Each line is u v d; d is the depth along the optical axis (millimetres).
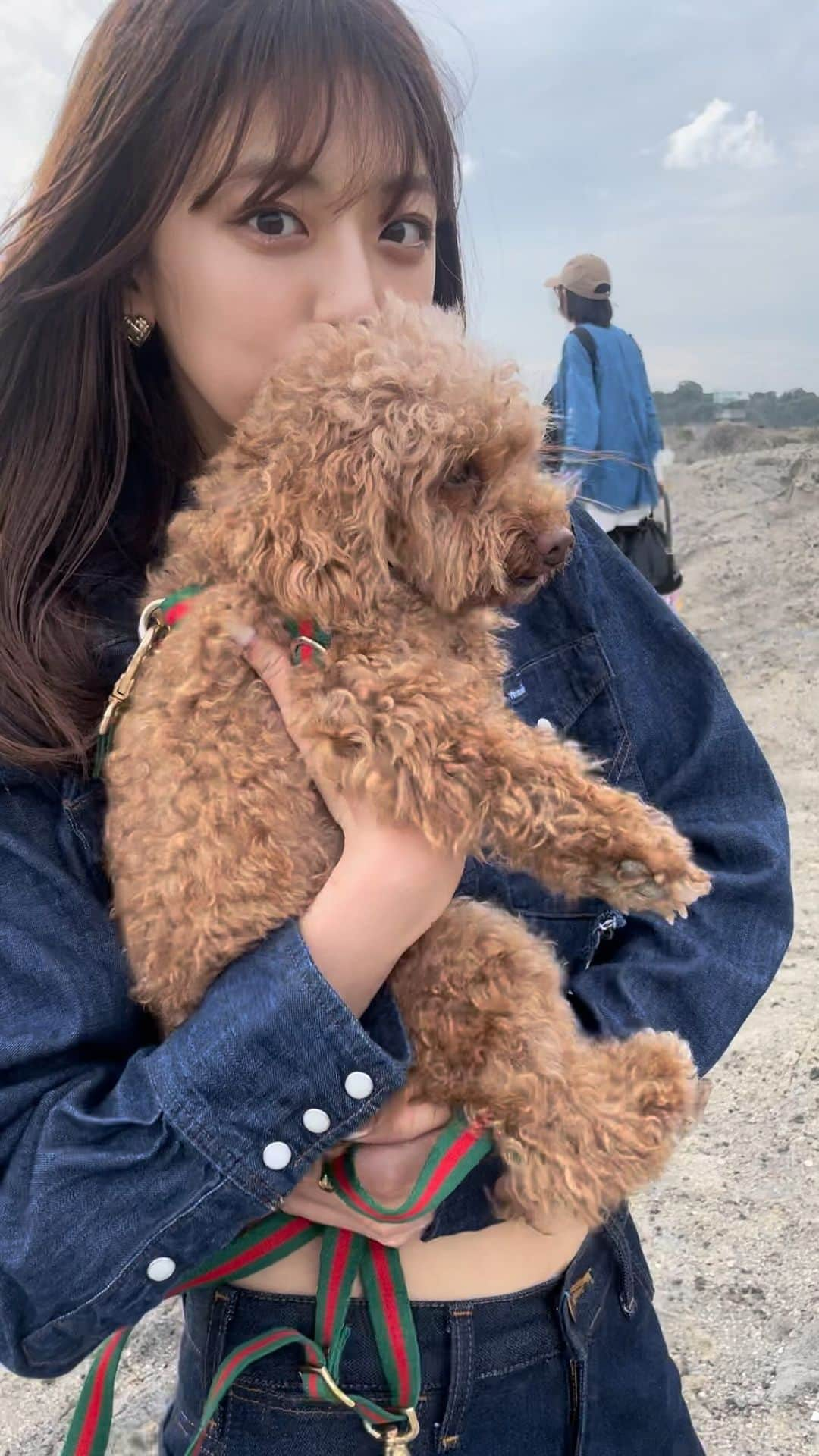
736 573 3350
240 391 529
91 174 489
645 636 608
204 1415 420
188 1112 410
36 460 508
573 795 490
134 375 534
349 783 458
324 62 476
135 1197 406
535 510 560
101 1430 449
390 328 552
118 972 466
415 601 542
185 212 497
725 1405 877
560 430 926
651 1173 523
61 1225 399
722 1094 1270
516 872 566
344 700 473
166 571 536
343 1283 439
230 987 433
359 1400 431
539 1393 470
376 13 500
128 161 488
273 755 482
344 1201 434
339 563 494
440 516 539
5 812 474
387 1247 440
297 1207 442
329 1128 420
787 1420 854
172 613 507
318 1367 434
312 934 437
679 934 541
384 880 441
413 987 519
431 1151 481
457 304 657
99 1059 461
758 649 2887
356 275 522
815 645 2830
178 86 473
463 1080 507
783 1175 1128
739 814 581
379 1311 440
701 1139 1200
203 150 479
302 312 522
